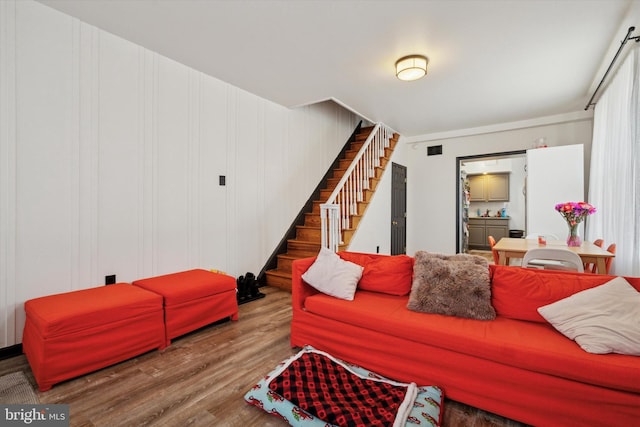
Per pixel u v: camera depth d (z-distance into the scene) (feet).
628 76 8.78
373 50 9.20
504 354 4.95
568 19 7.61
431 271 6.92
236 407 5.32
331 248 11.89
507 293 6.36
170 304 7.66
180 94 10.26
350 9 7.27
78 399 5.48
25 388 5.77
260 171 13.35
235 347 7.61
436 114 15.57
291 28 8.09
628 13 7.27
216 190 11.50
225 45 9.01
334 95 13.01
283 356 7.18
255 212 13.15
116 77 8.67
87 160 8.14
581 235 13.91
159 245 9.76
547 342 5.04
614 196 9.98
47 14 7.40
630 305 4.97
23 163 7.12
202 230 11.03
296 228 15.37
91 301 6.76
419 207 20.52
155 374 6.33
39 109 7.33
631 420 4.17
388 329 6.10
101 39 8.35
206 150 11.11
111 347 6.52
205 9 7.34
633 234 8.24
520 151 16.94
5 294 6.91
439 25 7.91
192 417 5.05
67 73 7.76
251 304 11.00
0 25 6.78
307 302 7.42
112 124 8.61
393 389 5.44
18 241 7.07
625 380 4.17
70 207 7.85
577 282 5.91
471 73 10.75
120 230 8.82
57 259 7.65
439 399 5.25
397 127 18.24
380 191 16.94
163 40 8.80
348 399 5.11
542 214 14.37
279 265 14.08
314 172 16.76
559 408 4.58
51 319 5.75
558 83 11.55
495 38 8.50
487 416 5.18
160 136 9.74
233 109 12.06
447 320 6.09
